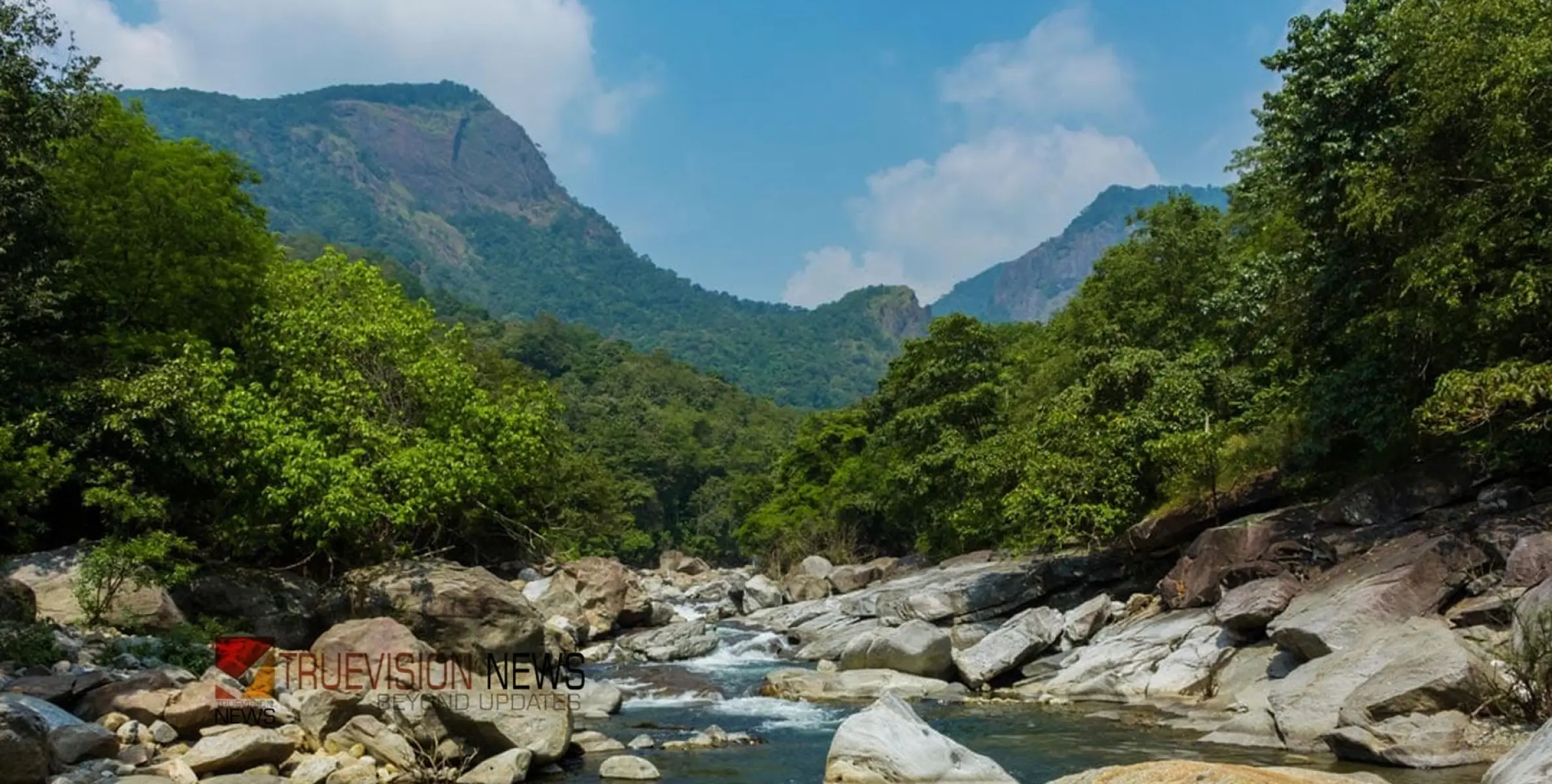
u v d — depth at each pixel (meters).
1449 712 12.77
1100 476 28.55
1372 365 21.00
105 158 23.84
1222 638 19.31
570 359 137.88
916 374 48.62
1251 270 24.14
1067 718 17.50
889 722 13.54
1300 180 21.67
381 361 24.47
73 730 11.76
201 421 20.16
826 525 60.31
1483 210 17.38
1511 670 12.98
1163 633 20.89
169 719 13.09
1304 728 13.94
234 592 19.98
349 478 20.47
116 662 15.46
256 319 23.94
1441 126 18.45
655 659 28.11
